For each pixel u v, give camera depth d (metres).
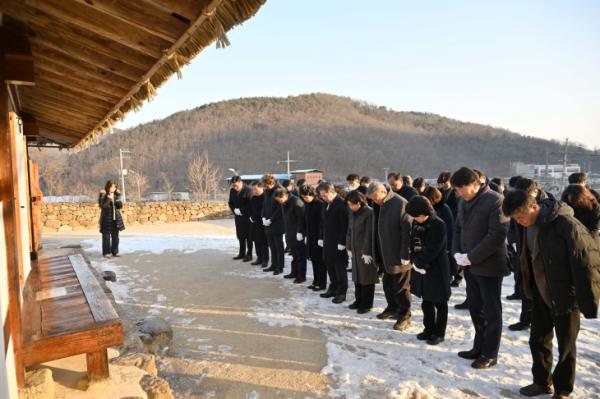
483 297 3.38
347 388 3.06
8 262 2.10
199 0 1.64
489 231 3.31
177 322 4.59
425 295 3.79
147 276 6.93
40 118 5.14
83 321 2.49
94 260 8.41
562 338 2.75
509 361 3.46
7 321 1.98
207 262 8.10
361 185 6.79
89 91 3.40
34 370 2.28
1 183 2.06
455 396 2.93
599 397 2.85
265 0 1.54
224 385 3.15
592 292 2.52
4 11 2.06
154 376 2.63
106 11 1.80
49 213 13.48
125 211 15.22
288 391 3.04
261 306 5.13
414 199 3.75
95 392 2.31
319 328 4.32
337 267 5.23
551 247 2.66
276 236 6.96
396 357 3.58
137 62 2.44
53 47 2.48
